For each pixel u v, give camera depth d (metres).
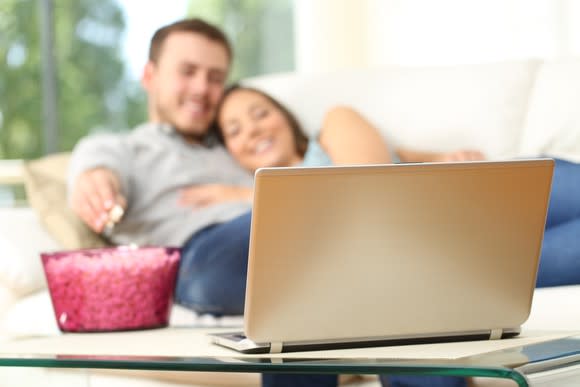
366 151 2.10
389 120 2.23
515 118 2.15
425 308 0.89
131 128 4.09
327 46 4.08
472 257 0.89
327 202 0.83
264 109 2.24
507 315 0.93
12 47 4.07
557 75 2.14
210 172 2.16
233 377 1.24
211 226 1.99
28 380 0.94
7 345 1.03
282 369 0.76
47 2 4.07
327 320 0.86
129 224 2.04
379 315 0.88
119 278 1.16
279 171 0.81
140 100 4.09
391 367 0.72
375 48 4.09
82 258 1.16
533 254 0.91
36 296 1.86
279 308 0.85
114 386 1.08
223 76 2.35
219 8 4.14
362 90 2.29
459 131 2.17
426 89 2.23
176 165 2.13
